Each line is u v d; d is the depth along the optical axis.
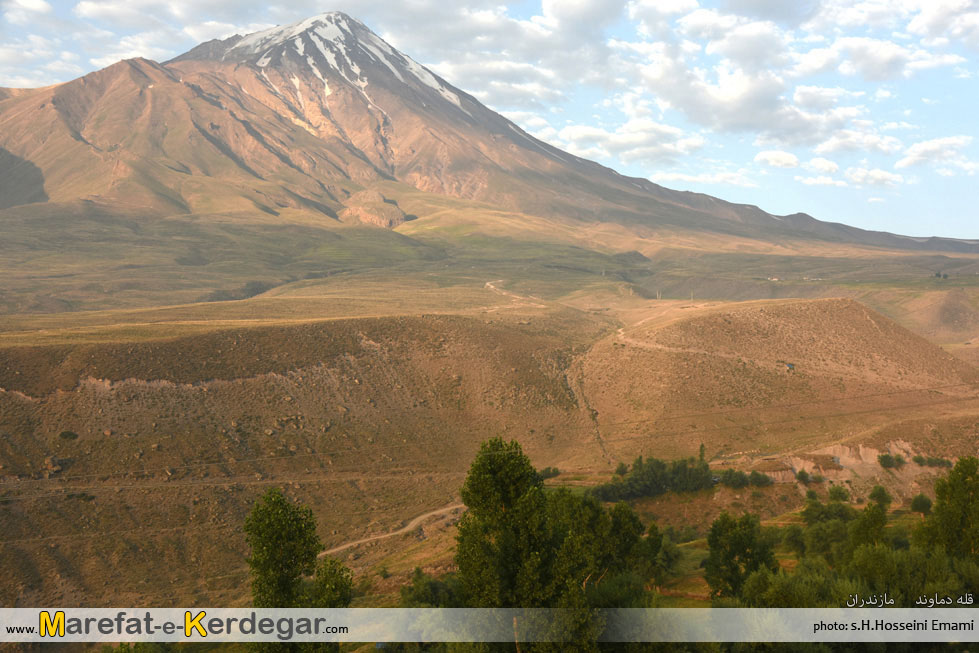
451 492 123.81
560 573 35.66
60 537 92.06
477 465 37.25
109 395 126.06
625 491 111.94
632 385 171.88
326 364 164.12
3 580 82.75
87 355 134.62
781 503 110.00
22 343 137.75
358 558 98.06
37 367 127.81
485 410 161.00
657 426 151.38
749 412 155.25
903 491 112.94
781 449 136.50
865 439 124.56
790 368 176.75
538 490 36.72
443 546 95.19
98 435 115.44
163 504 103.75
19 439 109.00
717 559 52.69
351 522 111.12
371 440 139.38
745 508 108.12
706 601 56.12
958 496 49.19
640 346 192.88
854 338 192.38
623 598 39.31
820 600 39.69
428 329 195.50
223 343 158.12
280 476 120.44
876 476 116.31
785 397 162.00
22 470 102.75
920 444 122.31
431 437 146.50
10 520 92.31
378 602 71.88
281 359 159.25
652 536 57.03
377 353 176.75
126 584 87.44
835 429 145.62
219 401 136.38
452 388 168.12
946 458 118.69
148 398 129.00
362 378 163.50
